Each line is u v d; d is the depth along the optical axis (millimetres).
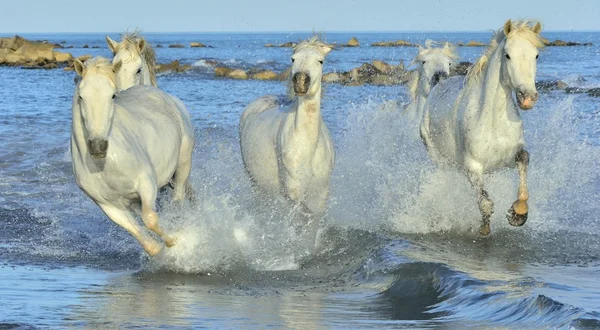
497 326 18094
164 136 25969
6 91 105938
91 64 21891
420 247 27766
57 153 52250
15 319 19297
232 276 25344
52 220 34406
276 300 22234
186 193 29781
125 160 23156
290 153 26703
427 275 23438
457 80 32656
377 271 25031
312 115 26406
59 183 43125
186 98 89375
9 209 36500
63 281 24422
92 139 21531
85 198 39375
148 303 21516
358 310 20938
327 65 155125
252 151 28922
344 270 26219
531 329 17516
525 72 26578
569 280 22969
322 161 27109
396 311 20625
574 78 100938
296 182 26906
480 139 28797
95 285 23859
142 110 25922
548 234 30344
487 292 20938
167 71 145750
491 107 28422
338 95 83312
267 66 165500
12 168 47219
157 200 30250
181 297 22391
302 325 19094
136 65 30578
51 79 133250
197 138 54719
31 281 24328
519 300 19625
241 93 96938
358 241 29266
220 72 137375
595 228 31359
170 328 18688
